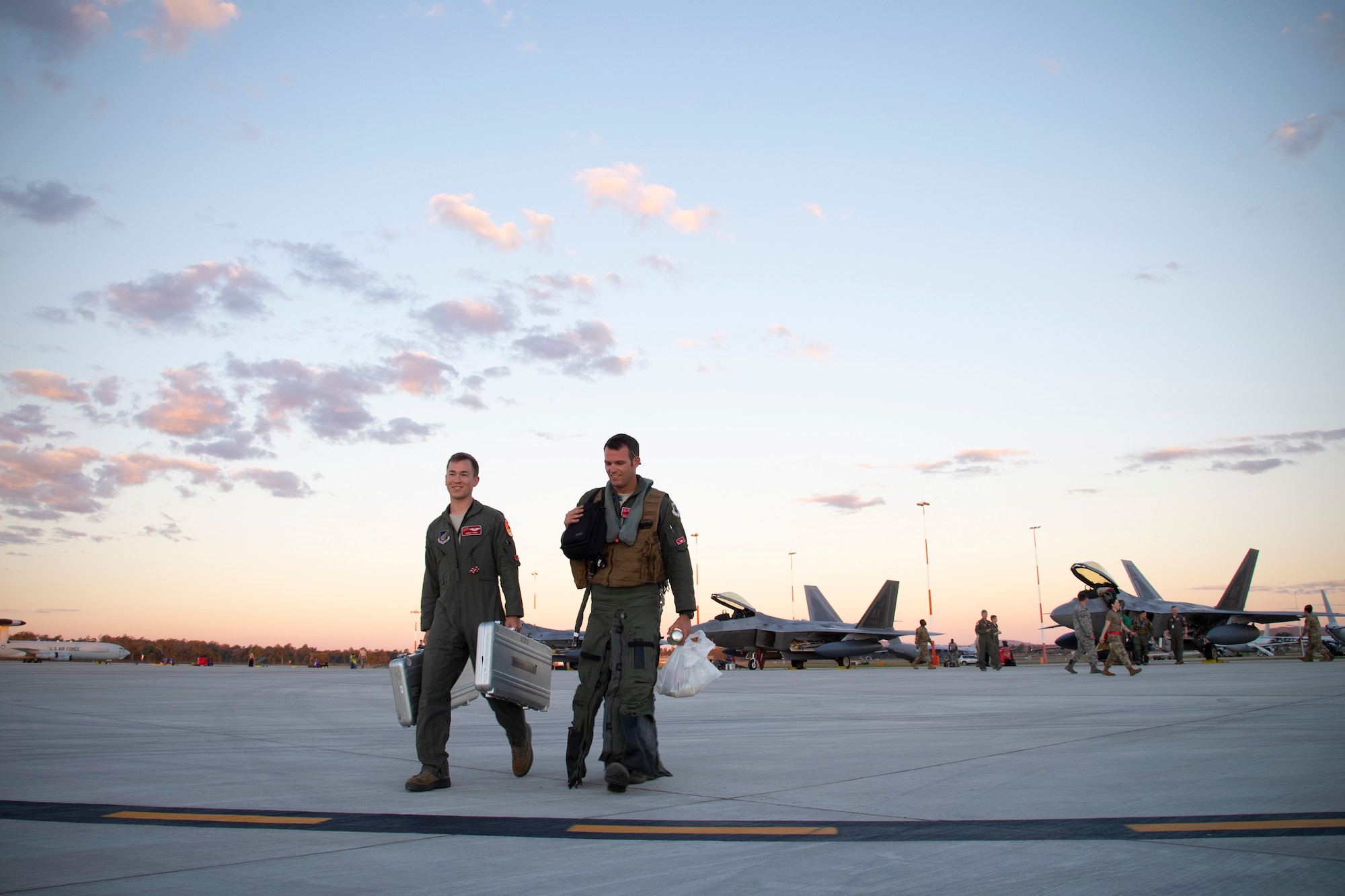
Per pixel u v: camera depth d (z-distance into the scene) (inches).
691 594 195.5
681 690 197.3
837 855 119.0
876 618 2272.4
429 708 186.7
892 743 258.2
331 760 232.5
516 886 104.7
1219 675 711.7
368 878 108.9
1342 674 685.3
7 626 3705.7
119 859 119.6
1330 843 121.7
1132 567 2025.1
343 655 4699.8
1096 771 190.1
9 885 105.9
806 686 741.3
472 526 197.9
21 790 182.1
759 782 187.6
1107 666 792.3
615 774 175.2
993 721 327.3
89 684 756.0
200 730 321.1
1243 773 184.1
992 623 1037.2
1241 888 99.3
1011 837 128.3
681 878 107.7
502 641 187.9
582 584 198.7
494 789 184.7
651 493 196.7
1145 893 97.7
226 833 137.9
